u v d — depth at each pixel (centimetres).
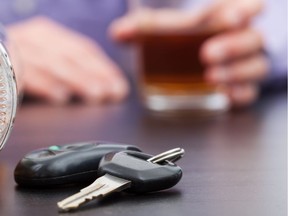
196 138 64
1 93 45
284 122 74
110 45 122
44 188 44
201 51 78
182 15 78
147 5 78
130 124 73
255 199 41
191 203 40
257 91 97
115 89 96
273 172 49
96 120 76
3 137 45
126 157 42
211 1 78
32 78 96
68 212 39
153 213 38
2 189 44
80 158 44
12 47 57
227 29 81
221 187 44
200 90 80
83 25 121
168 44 78
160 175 41
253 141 62
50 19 119
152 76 80
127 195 42
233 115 80
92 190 40
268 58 102
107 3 122
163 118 77
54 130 69
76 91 96
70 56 102
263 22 106
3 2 116
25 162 44
